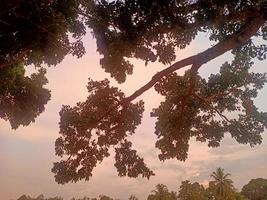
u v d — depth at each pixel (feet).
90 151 47.62
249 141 49.98
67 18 39.58
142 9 35.68
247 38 37.11
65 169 47.29
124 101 44.21
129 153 49.16
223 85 47.91
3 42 37.99
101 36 41.01
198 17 36.04
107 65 44.09
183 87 47.75
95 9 38.93
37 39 38.58
